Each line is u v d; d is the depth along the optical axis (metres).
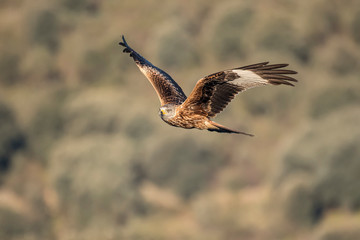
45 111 56.97
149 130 52.50
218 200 43.66
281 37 61.91
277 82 8.62
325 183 41.59
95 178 44.22
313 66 61.91
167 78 11.50
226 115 56.09
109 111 54.53
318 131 45.09
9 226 42.41
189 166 48.56
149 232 41.53
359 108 48.91
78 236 41.38
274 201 41.19
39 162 54.53
